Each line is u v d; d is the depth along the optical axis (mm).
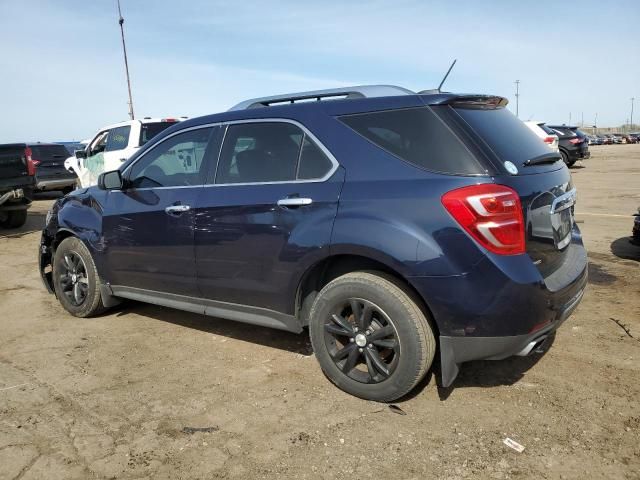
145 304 5258
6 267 7070
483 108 3266
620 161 23438
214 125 3875
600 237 7383
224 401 3252
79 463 2670
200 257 3789
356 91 3420
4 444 2844
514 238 2732
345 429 2902
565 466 2527
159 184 4133
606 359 3594
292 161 3381
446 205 2764
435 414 3018
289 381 3486
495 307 2727
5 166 9469
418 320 2918
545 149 3406
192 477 2545
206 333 4406
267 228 3379
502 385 3314
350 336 3160
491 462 2576
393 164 2996
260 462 2645
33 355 4043
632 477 2436
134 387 3471
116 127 11336
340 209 3072
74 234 4738
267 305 3533
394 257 2863
